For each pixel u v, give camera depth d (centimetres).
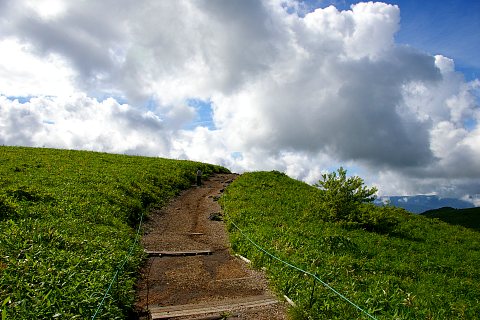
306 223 2439
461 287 1672
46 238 1323
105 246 1473
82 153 4369
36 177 2464
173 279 1406
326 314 1056
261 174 4606
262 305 1145
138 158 4675
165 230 2241
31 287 952
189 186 3884
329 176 2761
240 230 2092
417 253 2247
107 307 984
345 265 1556
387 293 1252
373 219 2664
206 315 1063
